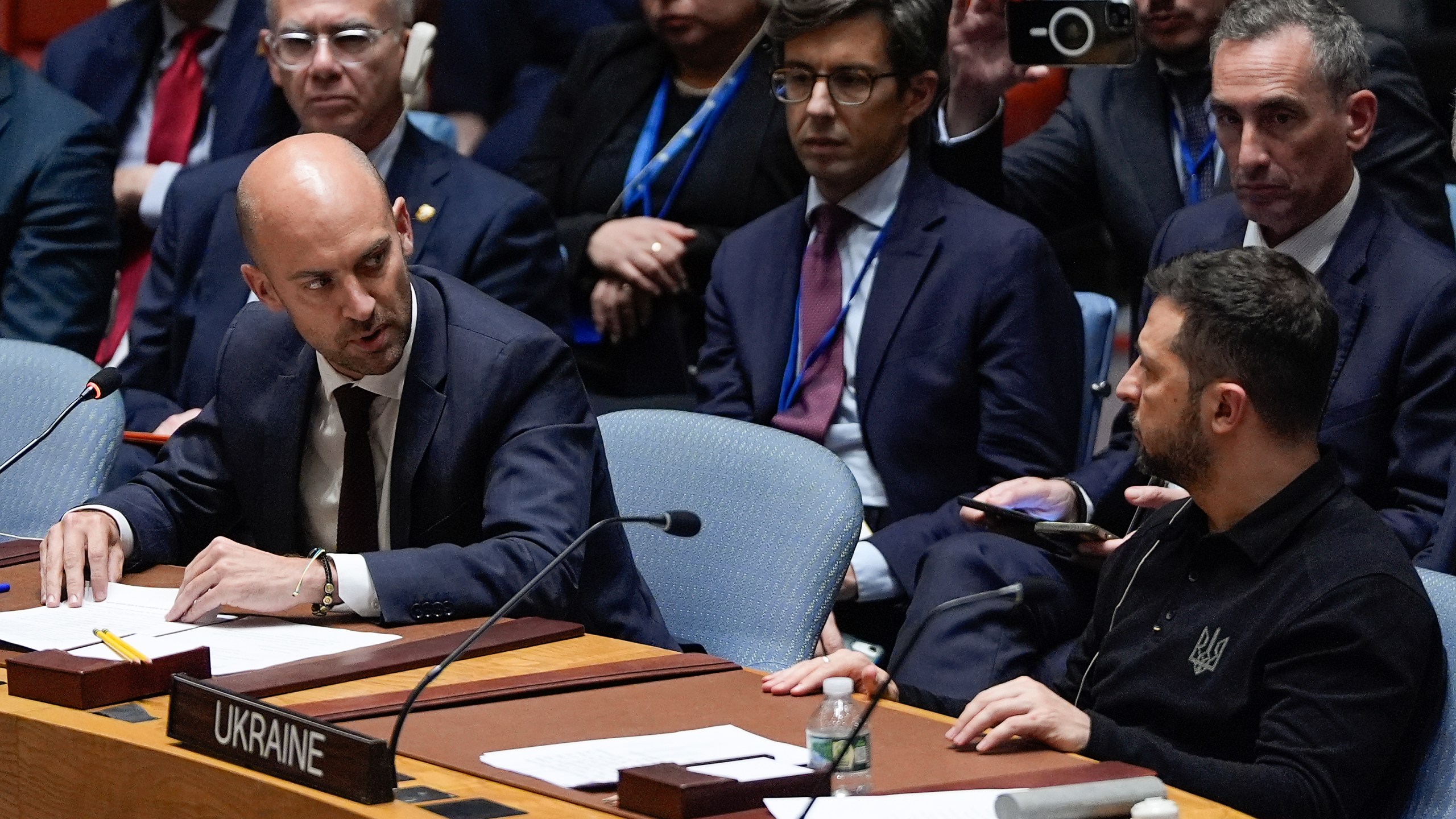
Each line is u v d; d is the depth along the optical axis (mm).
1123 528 13055
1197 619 8477
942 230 13914
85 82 19281
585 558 10531
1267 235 12453
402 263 10023
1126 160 15508
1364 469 11773
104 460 12500
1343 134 11891
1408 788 8023
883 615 13570
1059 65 14508
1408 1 18938
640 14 20547
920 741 7629
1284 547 8320
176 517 11055
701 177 16266
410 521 10320
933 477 13820
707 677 8602
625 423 11672
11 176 17219
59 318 17094
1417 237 12000
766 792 6551
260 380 10836
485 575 9555
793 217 14641
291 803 6578
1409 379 11625
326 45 14984
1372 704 7789
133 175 18672
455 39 20531
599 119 16875
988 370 13672
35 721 7512
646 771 6508
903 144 14188
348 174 9789
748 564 10891
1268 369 8297
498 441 10344
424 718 7707
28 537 12305
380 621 9445
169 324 15992
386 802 6449
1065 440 13844
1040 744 7543
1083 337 14266
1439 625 8039
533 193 15609
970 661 11867
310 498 10797
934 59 13961
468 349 10398
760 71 16375
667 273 15859
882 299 13898
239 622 9367
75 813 7379
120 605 9758
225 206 15680
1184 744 8398
